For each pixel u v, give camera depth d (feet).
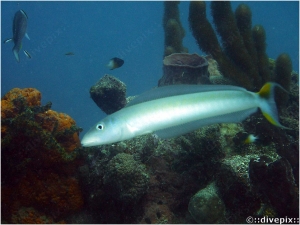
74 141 2.96
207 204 2.62
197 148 2.99
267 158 2.55
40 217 2.78
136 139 3.32
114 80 4.35
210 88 1.95
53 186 2.80
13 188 2.72
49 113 2.95
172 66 4.19
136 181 2.72
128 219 2.88
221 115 1.97
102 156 3.10
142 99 1.97
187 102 1.89
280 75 3.84
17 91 2.98
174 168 3.10
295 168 2.74
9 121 2.68
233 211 2.71
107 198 2.83
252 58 3.95
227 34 3.85
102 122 1.92
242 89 1.98
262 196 2.60
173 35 5.28
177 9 5.60
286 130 3.41
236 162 2.79
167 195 3.04
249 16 3.92
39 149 2.68
